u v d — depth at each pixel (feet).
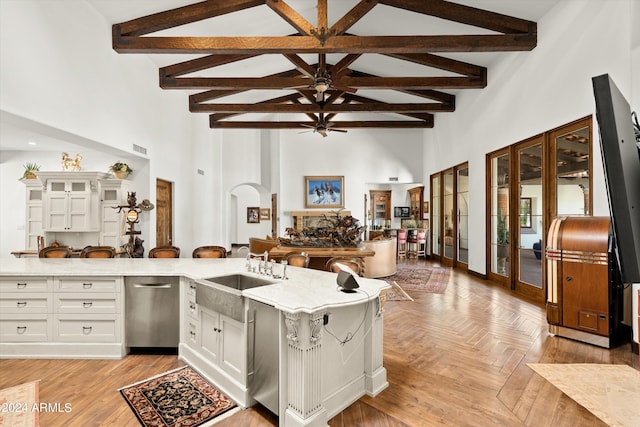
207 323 8.84
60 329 10.06
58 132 13.11
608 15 11.66
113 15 14.96
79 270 10.24
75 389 8.24
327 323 6.79
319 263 18.74
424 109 25.48
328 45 14.62
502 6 14.76
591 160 12.67
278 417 7.16
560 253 11.41
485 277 21.29
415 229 33.37
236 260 12.49
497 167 20.11
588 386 8.27
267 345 7.09
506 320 13.30
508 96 18.22
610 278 10.42
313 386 6.48
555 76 14.46
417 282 20.62
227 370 8.09
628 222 3.37
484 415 7.12
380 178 34.96
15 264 11.35
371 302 7.95
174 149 22.56
